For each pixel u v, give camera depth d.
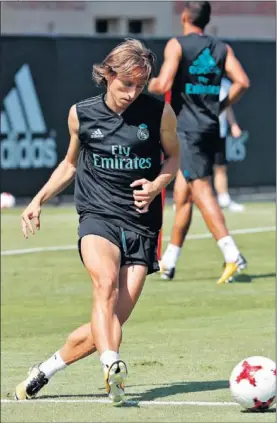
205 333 13.97
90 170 10.05
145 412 9.59
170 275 18.27
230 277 17.75
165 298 16.61
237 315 15.20
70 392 10.82
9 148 29.78
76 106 9.97
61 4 44.69
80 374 11.85
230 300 16.39
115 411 9.66
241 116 32.12
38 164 30.11
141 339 13.67
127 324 14.71
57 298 17.12
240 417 9.27
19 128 29.80
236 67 17.14
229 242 17.67
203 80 16.92
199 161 17.14
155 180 9.95
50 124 30.11
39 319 15.51
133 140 9.87
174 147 10.02
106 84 9.88
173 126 9.96
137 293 9.95
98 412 9.66
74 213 29.08
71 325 15.09
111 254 9.83
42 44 29.83
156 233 10.12
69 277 19.06
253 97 32.22
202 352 12.75
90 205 10.02
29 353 13.29
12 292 17.66
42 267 20.17
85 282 18.58
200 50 16.88
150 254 10.05
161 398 10.25
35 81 29.86
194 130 17.00
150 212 10.03
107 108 9.88
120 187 9.98
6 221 27.14
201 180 17.31
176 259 18.30
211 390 10.62
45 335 14.41
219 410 9.60
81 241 9.93
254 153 32.50
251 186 32.56
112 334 9.54
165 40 30.44
